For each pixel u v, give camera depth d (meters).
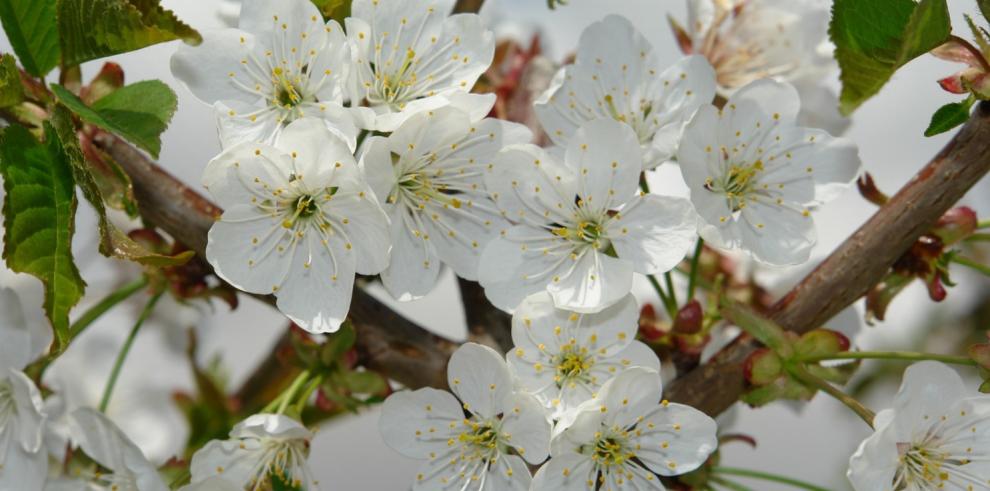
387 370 0.37
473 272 0.35
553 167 0.35
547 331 0.34
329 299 0.34
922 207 0.35
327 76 0.34
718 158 0.35
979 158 0.35
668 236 0.35
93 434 0.36
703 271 0.43
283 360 0.37
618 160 0.35
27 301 0.41
